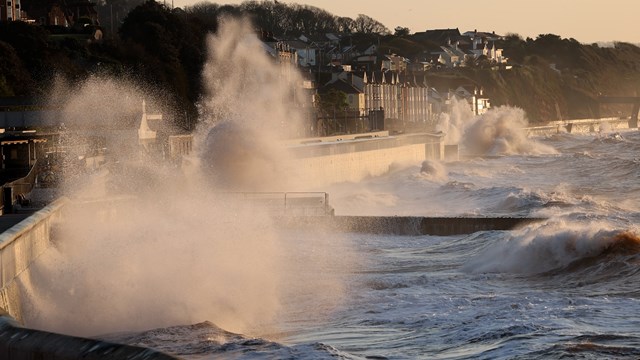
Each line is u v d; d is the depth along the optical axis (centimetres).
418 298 5825
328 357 3891
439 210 13762
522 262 7081
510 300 5541
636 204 14438
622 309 5078
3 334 2639
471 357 4122
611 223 7931
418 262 7806
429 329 4819
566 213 10950
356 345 4531
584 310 5050
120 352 2353
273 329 5034
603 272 6644
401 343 4525
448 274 7019
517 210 13312
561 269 6862
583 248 6975
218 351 4034
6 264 4512
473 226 9756
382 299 5822
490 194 15150
